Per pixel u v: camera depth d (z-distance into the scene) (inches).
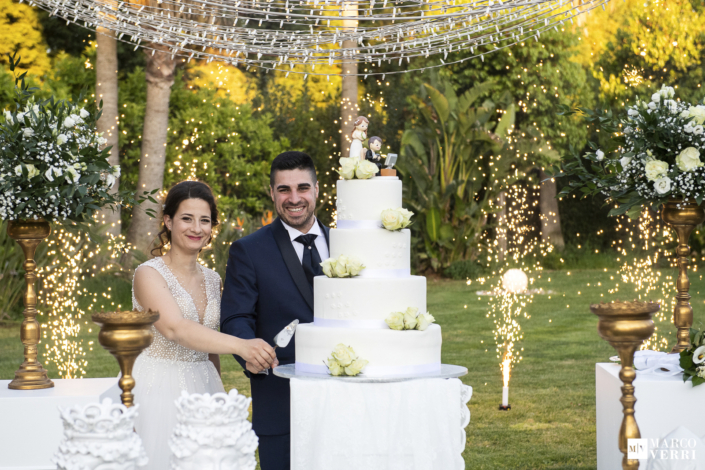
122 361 98.1
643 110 158.4
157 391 138.4
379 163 135.1
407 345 120.3
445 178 597.9
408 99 644.1
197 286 146.7
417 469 115.5
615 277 572.7
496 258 616.1
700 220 161.6
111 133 494.6
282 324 146.5
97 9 150.6
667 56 621.3
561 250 677.9
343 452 114.8
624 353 107.6
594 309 107.0
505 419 240.8
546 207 690.8
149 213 164.7
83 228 156.4
